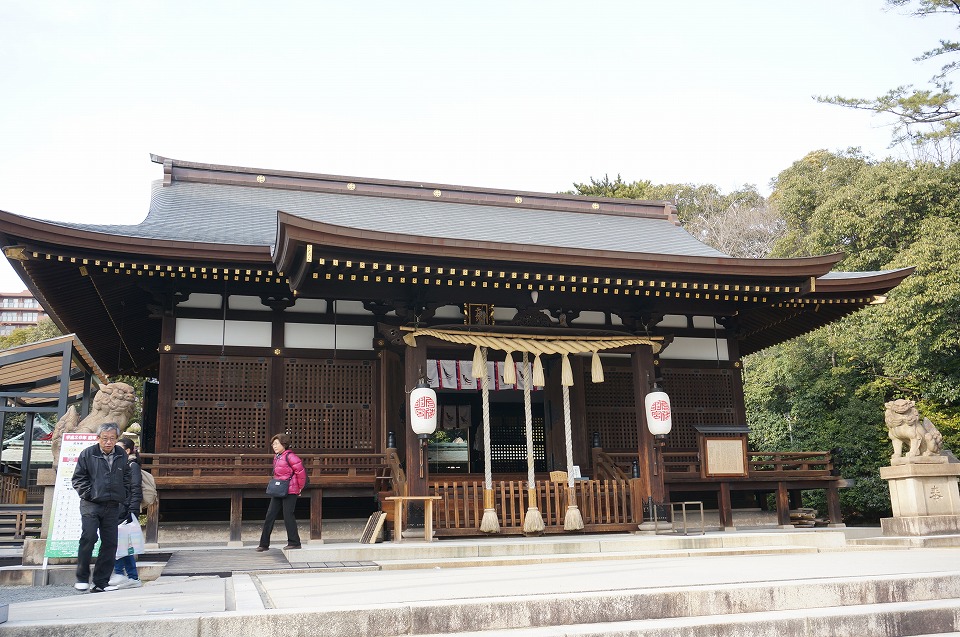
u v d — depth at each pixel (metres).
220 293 12.92
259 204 15.78
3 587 7.90
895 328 18.91
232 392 12.66
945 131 22.17
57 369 14.42
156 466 11.53
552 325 13.29
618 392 14.91
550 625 5.33
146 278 12.35
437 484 11.43
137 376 20.95
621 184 36.66
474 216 17.11
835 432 20.45
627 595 5.56
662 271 12.19
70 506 8.30
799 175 34.03
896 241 21.48
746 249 41.50
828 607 5.95
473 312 12.68
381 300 12.29
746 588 5.82
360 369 13.28
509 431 17.64
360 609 5.00
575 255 11.51
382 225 15.10
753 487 14.21
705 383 15.07
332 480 12.02
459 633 5.06
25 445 17.80
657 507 12.45
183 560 9.14
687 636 5.07
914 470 12.00
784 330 17.05
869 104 23.19
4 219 10.43
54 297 13.59
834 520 14.75
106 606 5.54
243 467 11.83
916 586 6.31
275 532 12.69
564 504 11.95
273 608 5.07
